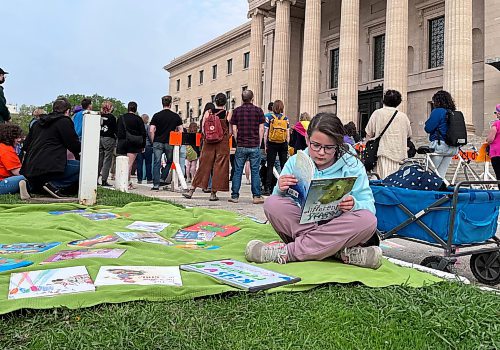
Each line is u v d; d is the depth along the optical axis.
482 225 3.95
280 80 28.94
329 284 3.01
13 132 8.43
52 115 7.81
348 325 2.31
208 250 4.08
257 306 2.53
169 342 2.01
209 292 2.69
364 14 29.41
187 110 55.75
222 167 9.08
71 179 8.24
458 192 3.92
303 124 10.41
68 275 2.93
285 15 29.31
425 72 24.86
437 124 7.60
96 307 2.45
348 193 3.52
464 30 18.09
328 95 32.03
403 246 5.43
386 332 2.24
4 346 1.97
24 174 7.71
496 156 8.62
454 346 2.12
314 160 3.72
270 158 10.34
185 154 14.12
